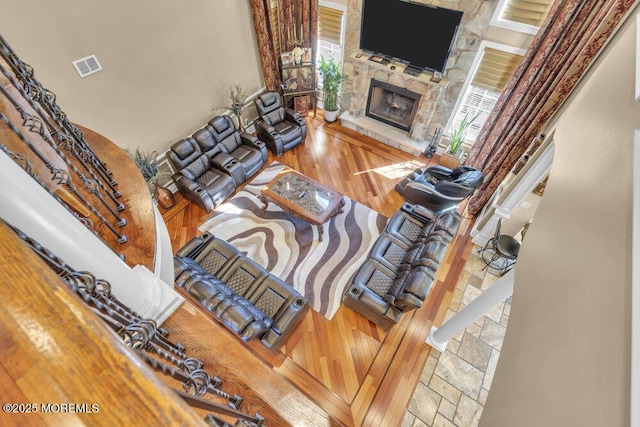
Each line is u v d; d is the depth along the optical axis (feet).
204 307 10.79
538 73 11.99
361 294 11.16
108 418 1.25
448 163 18.20
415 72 16.43
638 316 2.41
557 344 3.61
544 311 4.42
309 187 15.30
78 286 2.63
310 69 19.45
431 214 13.93
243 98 19.22
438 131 18.11
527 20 12.87
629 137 4.22
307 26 18.15
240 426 2.98
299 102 20.83
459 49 15.02
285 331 10.79
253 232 15.58
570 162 6.53
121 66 12.71
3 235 1.70
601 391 2.53
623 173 3.91
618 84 6.21
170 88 15.03
